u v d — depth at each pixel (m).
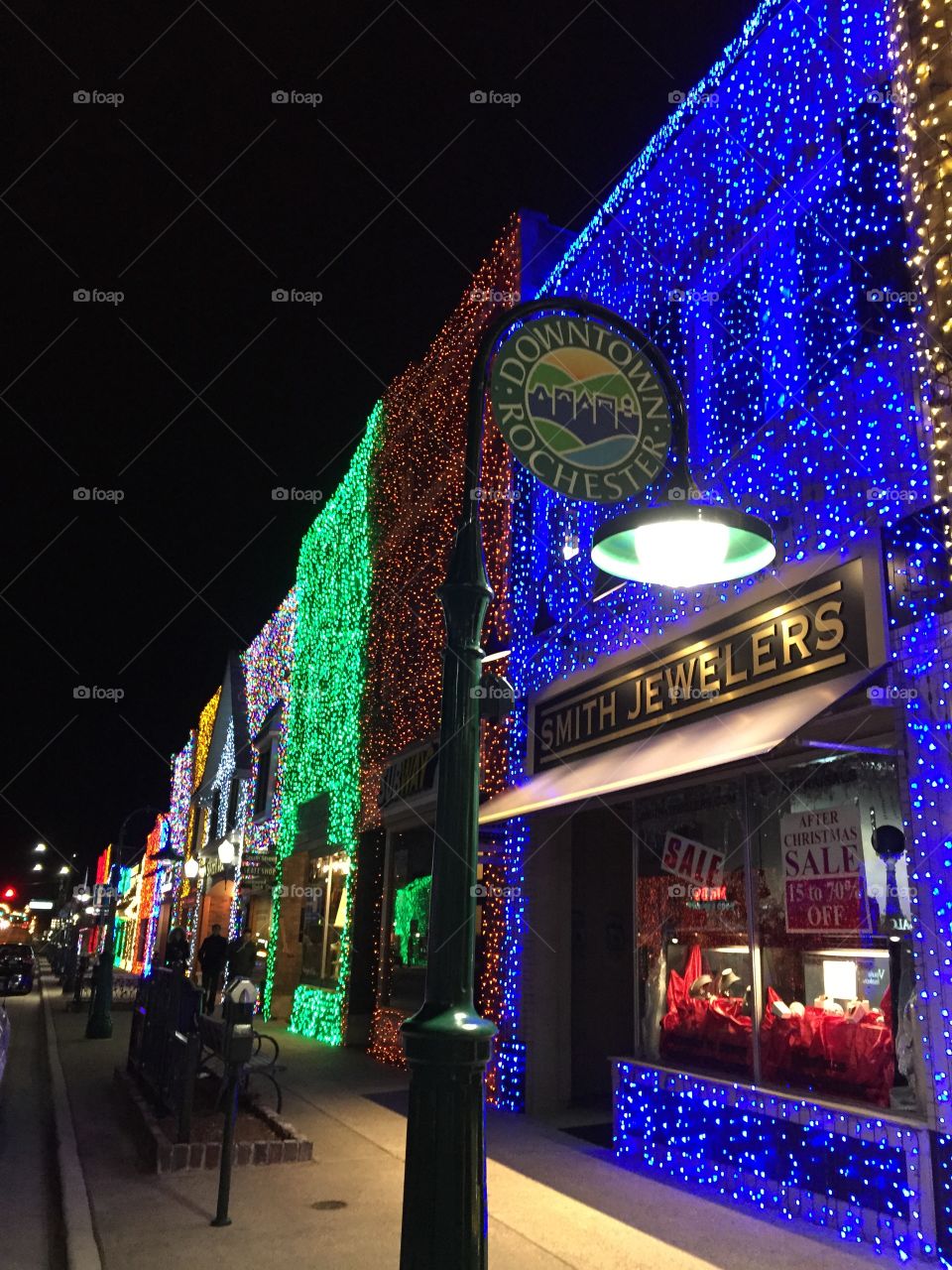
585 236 10.91
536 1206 6.52
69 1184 6.91
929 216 6.19
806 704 6.19
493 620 12.18
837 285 7.06
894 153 6.64
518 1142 8.61
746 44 8.51
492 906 11.33
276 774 24.59
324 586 21.23
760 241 8.11
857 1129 5.81
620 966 10.98
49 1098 11.37
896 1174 5.53
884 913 5.94
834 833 6.41
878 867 6.02
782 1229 5.99
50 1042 16.14
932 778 5.55
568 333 4.41
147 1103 9.35
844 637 6.30
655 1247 5.64
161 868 46.84
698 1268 5.29
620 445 4.38
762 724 6.42
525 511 11.92
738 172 8.52
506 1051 10.56
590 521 10.31
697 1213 6.35
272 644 27.48
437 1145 3.22
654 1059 8.02
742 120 8.50
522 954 10.59
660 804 8.37
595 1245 5.68
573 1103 10.30
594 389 4.39
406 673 15.35
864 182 6.85
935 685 5.59
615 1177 7.35
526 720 11.08
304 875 21.39
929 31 6.41
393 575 16.53
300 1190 6.84
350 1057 14.77
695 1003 7.63
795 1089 6.45
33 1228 6.35
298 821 21.48
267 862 21.88
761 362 7.95
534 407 4.27
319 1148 8.20
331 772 19.02
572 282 11.12
